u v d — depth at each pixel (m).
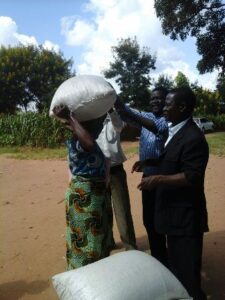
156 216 3.23
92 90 2.81
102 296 2.18
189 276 3.11
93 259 2.94
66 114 2.83
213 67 27.50
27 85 39.47
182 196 3.08
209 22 26.70
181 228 3.08
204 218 3.15
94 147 2.81
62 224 5.91
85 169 2.90
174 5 26.31
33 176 9.79
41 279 4.19
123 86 39.34
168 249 3.21
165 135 3.95
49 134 16.61
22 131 16.80
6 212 6.64
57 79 39.31
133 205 6.88
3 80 38.06
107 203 3.07
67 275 2.42
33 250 4.96
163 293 2.28
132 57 38.62
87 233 2.93
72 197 2.94
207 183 8.34
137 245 5.02
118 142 4.29
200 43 27.14
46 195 7.74
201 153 2.97
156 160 3.48
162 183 3.02
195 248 3.09
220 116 34.66
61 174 9.90
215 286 3.91
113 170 4.32
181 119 3.15
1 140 16.94
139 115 3.98
